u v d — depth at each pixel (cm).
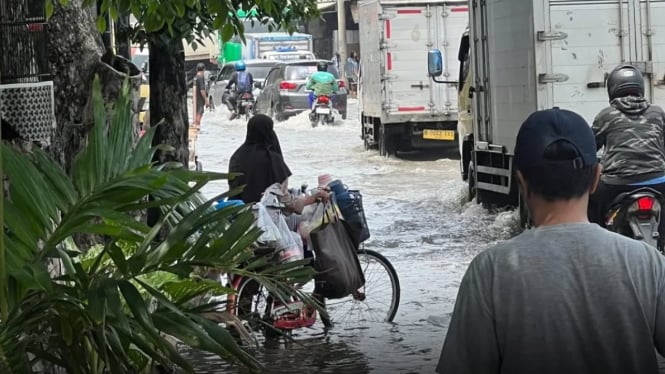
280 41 6456
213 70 6406
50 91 745
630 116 1209
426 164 2972
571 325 384
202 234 562
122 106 624
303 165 3009
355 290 1084
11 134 728
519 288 389
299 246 1053
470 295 396
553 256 391
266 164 1109
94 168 591
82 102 1066
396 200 2244
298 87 4519
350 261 1072
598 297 384
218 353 532
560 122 404
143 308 509
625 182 1198
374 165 2978
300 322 1076
